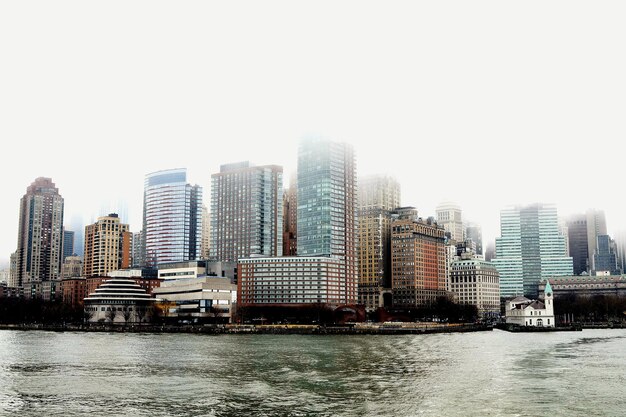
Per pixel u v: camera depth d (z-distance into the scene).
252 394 132.38
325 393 133.12
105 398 129.12
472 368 172.75
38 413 115.81
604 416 111.19
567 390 135.62
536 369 170.25
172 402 124.69
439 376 157.00
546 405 120.12
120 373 164.50
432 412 114.75
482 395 130.12
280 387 140.88
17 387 142.62
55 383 148.12
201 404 122.69
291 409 117.69
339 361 191.38
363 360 194.12
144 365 181.88
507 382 146.75
